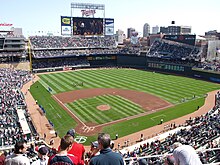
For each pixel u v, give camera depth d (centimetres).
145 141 3506
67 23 10269
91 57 10869
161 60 9769
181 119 4488
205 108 5128
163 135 3694
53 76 8588
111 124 4212
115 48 11944
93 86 7031
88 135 3781
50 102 5478
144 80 7900
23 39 10044
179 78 8294
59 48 10562
